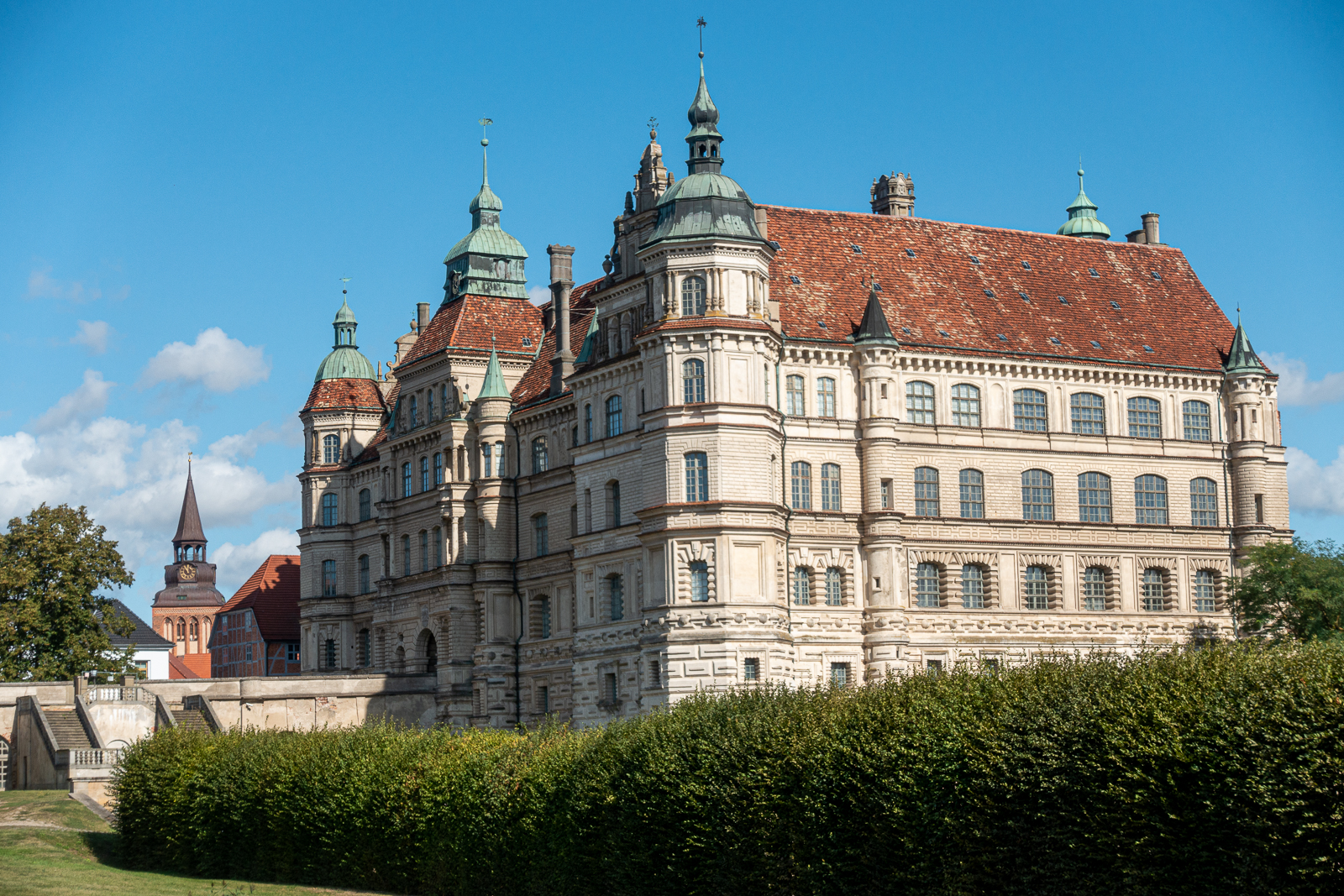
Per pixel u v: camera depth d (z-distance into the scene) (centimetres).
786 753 5903
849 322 11419
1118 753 4906
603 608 11175
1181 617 12031
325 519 15188
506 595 12581
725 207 10519
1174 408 12300
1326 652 4878
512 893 6906
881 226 12350
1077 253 13025
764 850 5859
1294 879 4462
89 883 7469
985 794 5253
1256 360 12469
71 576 13325
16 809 10012
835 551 10962
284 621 18575
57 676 13000
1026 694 5394
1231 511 12375
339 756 7906
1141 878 4828
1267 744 4556
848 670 10894
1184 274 13288
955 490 11469
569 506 12088
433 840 7281
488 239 13850
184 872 8619
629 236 11350
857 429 11156
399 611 13750
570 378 11706
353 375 15450
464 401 13188
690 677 10075
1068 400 11956
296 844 8044
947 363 11562
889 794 5500
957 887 5297
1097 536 11844
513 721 12462
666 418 10350
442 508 13025
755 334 10412
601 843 6494
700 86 10800
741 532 10188
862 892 5616
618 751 6575
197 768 8744
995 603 11469
